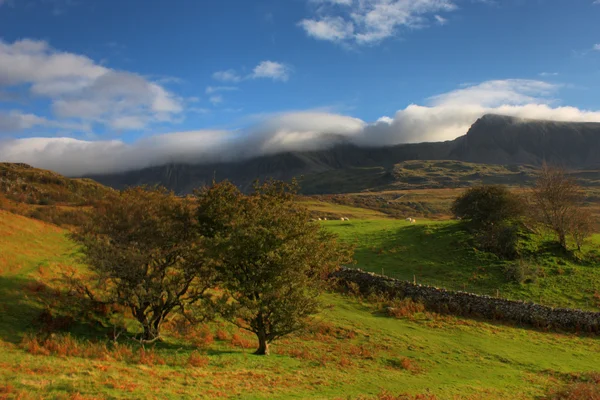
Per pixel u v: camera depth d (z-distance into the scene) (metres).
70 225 53.03
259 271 26.77
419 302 44.22
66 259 37.91
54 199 97.00
